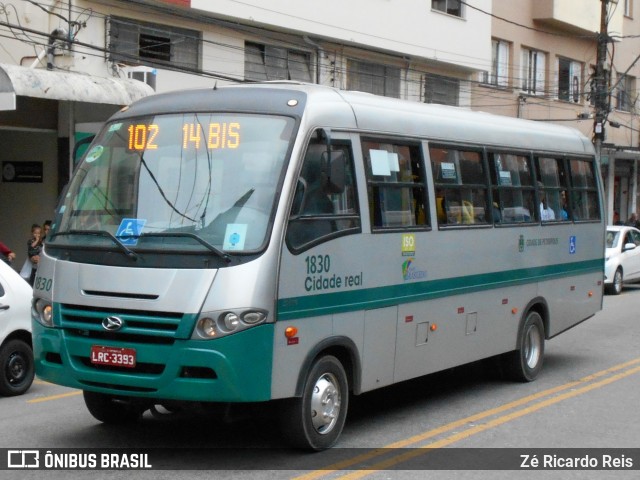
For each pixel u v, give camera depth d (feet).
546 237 36.96
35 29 57.93
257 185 22.77
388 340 26.81
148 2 60.49
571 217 39.47
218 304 21.38
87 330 22.76
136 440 25.93
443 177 29.99
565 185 39.19
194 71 61.21
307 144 23.57
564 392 34.17
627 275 74.43
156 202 23.39
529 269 35.60
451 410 30.81
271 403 23.77
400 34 83.05
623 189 134.51
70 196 25.14
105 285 22.50
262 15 68.23
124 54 56.59
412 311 27.94
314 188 23.77
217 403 22.81
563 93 111.86
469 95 96.32
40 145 62.59
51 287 23.66
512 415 30.04
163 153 24.18
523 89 104.27
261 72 70.95
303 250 23.03
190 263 21.85
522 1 105.60
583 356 43.19
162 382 21.65
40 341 23.84
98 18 58.44
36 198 63.00
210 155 23.66
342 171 23.54
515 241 34.45
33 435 26.48
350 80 79.97
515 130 35.37
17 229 64.03
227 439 26.12
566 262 38.86
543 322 37.47
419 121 29.09
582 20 112.27
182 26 63.82
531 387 35.22
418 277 28.22
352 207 25.34
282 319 22.27
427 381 36.52
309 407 23.73
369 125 26.40
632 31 131.03
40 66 57.31
